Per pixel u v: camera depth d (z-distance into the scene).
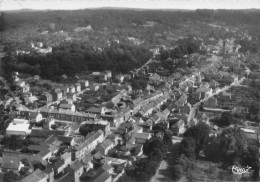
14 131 173.88
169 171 141.88
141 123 188.25
